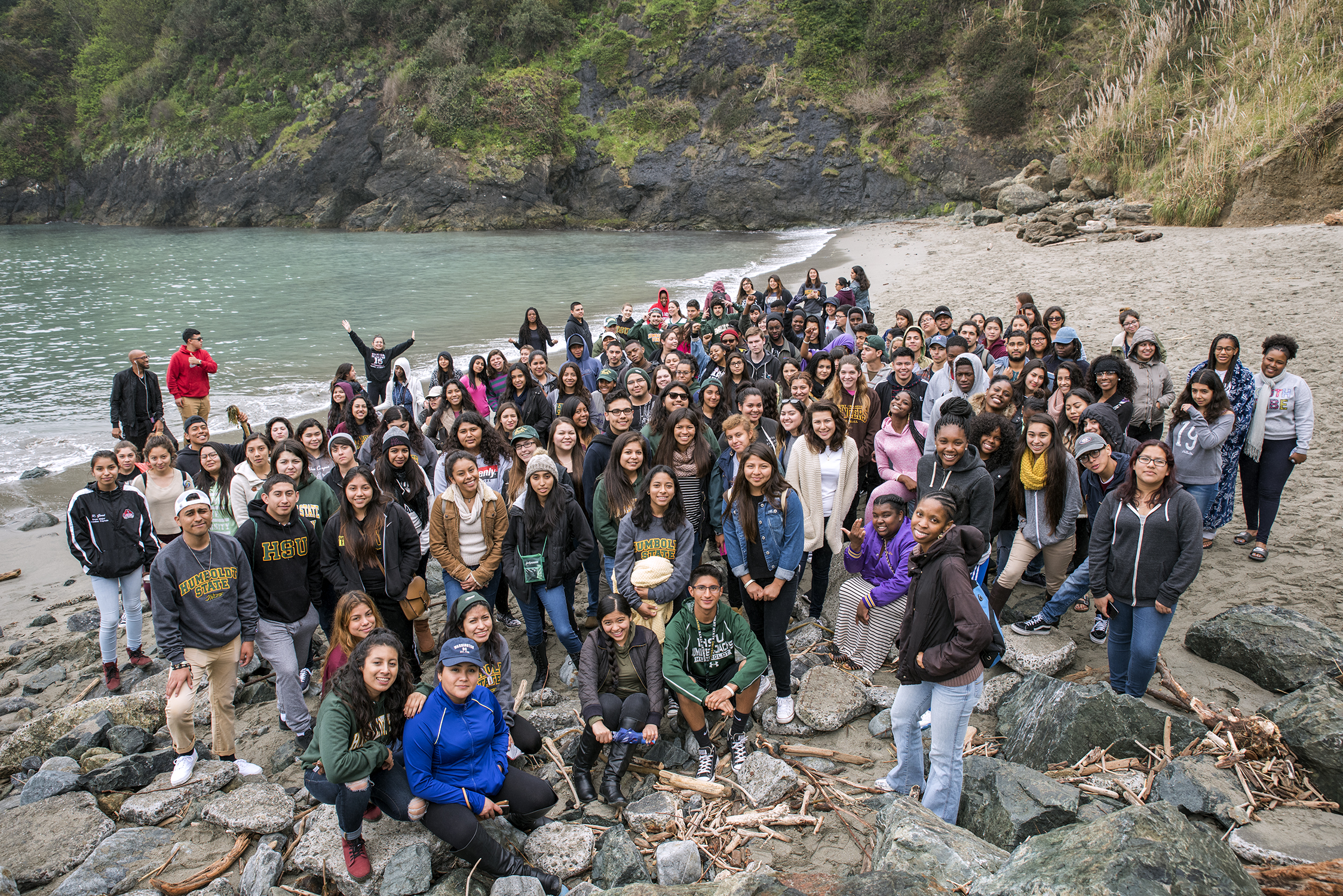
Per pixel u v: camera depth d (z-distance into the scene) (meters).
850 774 4.60
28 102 63.19
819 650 5.84
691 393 7.78
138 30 63.41
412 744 3.89
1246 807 3.81
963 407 5.88
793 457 5.81
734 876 3.46
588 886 3.67
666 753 4.83
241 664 4.94
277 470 5.23
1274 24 26.08
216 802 4.46
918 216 42.00
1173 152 25.70
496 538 5.62
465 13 50.94
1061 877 3.07
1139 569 4.56
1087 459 5.51
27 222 62.50
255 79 55.34
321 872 3.99
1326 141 20.14
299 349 17.64
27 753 5.25
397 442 5.99
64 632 7.07
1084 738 4.39
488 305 22.48
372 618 4.43
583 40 50.06
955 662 3.68
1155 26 33.25
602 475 5.83
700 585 4.52
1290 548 6.61
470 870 3.94
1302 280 14.69
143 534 6.16
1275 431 6.39
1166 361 11.26
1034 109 39.28
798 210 44.47
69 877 4.04
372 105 50.53
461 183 47.03
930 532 3.91
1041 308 15.84
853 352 8.59
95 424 12.94
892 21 43.78
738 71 46.06
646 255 34.09
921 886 3.20
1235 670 5.13
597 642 4.79
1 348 18.23
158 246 41.50
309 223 52.22
